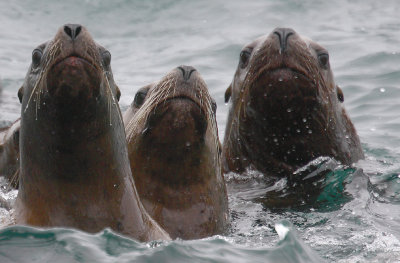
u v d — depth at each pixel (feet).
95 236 76.18
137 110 111.14
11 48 253.44
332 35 248.11
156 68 228.02
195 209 95.61
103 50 80.28
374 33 248.11
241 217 108.27
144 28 278.26
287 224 88.12
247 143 126.00
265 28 264.72
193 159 95.04
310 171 124.67
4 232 75.20
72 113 74.02
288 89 110.93
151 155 95.30
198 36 261.03
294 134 120.67
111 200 80.28
